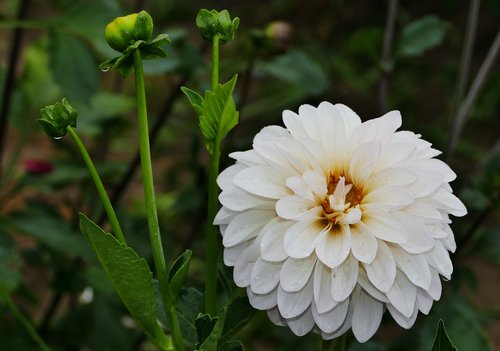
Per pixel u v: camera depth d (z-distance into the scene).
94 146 1.37
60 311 1.20
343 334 0.61
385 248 0.57
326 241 0.58
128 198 1.45
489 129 1.68
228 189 0.59
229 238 0.58
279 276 0.57
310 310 0.59
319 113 0.60
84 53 0.92
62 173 1.00
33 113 1.06
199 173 0.96
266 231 0.58
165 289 0.59
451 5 1.97
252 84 1.78
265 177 0.58
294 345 1.00
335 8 1.95
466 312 0.80
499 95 1.70
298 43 1.68
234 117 0.59
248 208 0.58
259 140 0.60
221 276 0.63
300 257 0.56
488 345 0.79
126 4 1.38
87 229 0.56
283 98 1.58
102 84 1.71
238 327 0.61
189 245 0.99
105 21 0.91
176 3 1.99
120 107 1.12
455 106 0.91
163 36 0.58
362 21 1.98
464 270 0.87
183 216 1.25
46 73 1.08
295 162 0.59
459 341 0.79
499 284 1.28
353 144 0.60
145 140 0.58
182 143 1.59
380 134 0.60
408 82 1.79
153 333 0.60
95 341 0.99
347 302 0.58
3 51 1.87
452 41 1.89
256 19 2.07
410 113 1.70
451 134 0.91
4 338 0.95
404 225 0.57
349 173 0.60
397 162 0.59
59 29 0.91
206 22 0.60
